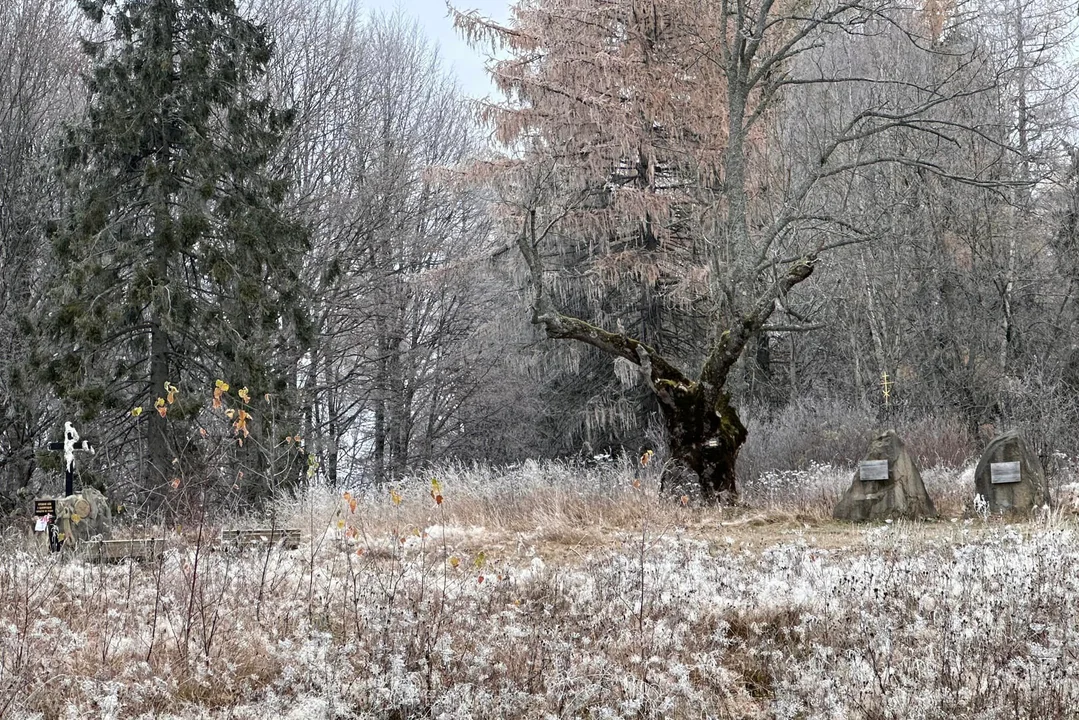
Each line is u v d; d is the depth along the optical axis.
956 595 7.12
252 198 22.20
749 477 18.78
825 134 21.31
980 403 20.81
